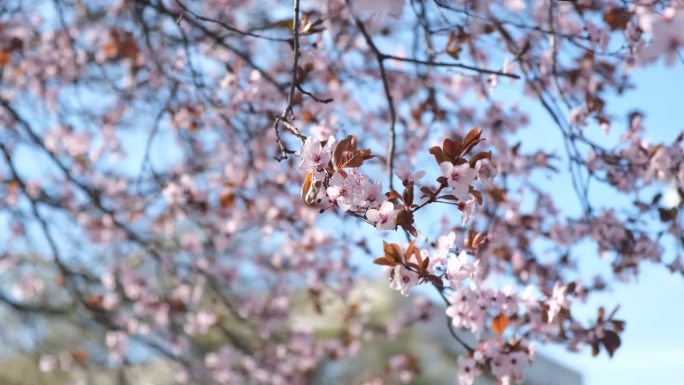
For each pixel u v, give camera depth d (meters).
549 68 4.64
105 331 7.36
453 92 5.65
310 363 7.33
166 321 6.85
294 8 2.95
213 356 7.27
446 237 2.86
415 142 5.46
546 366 12.05
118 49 5.40
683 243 4.50
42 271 7.72
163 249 6.76
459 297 3.25
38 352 7.82
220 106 5.01
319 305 6.38
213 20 3.36
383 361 9.72
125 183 6.54
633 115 4.25
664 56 2.78
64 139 6.39
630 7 3.67
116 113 6.26
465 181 2.51
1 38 5.52
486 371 3.37
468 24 4.16
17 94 6.23
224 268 6.99
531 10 4.73
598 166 4.58
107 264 6.86
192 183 5.86
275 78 5.01
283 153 2.85
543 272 5.04
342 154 2.42
